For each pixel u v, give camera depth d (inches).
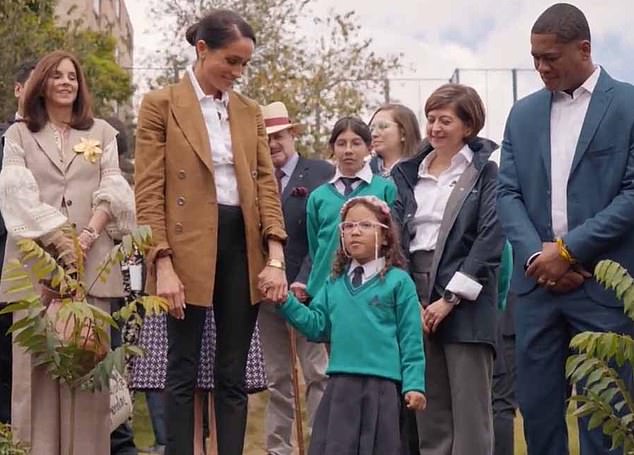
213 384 280.5
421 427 291.3
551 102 269.6
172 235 259.0
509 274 306.7
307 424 400.8
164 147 262.4
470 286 281.3
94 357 250.1
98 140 278.8
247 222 262.4
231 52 262.2
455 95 293.3
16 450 251.8
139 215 259.4
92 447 268.4
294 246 348.8
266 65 1036.5
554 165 266.4
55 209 266.8
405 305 269.7
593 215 261.9
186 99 264.2
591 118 263.0
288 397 345.4
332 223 321.4
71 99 277.0
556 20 261.6
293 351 330.6
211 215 259.3
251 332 266.4
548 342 266.1
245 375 266.5
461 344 283.9
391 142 344.5
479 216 287.4
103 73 866.8
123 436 323.0
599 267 236.7
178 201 259.9
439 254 287.7
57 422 267.6
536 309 265.9
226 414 262.8
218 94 267.1
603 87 264.5
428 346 289.6
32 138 274.2
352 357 268.1
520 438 417.7
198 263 256.8
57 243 264.2
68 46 788.0
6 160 271.3
